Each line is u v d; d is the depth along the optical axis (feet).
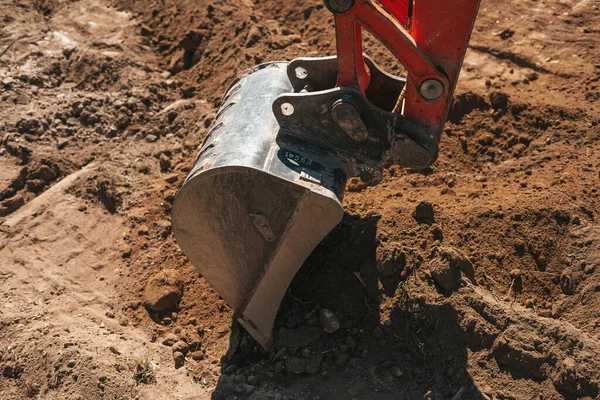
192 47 14.65
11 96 13.53
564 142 11.37
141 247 11.20
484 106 12.21
